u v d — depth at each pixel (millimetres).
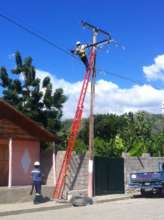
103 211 19719
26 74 31438
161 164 31906
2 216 18531
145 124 50094
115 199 26125
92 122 26141
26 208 20406
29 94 31562
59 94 32188
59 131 32406
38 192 22938
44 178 26500
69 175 25688
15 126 24828
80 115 25922
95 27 26312
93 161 27078
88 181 26078
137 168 31922
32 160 26359
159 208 20797
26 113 30625
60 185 24859
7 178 25188
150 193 29078
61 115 32531
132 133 47906
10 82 31531
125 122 59281
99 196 27078
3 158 25266
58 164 26359
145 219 16531
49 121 31406
